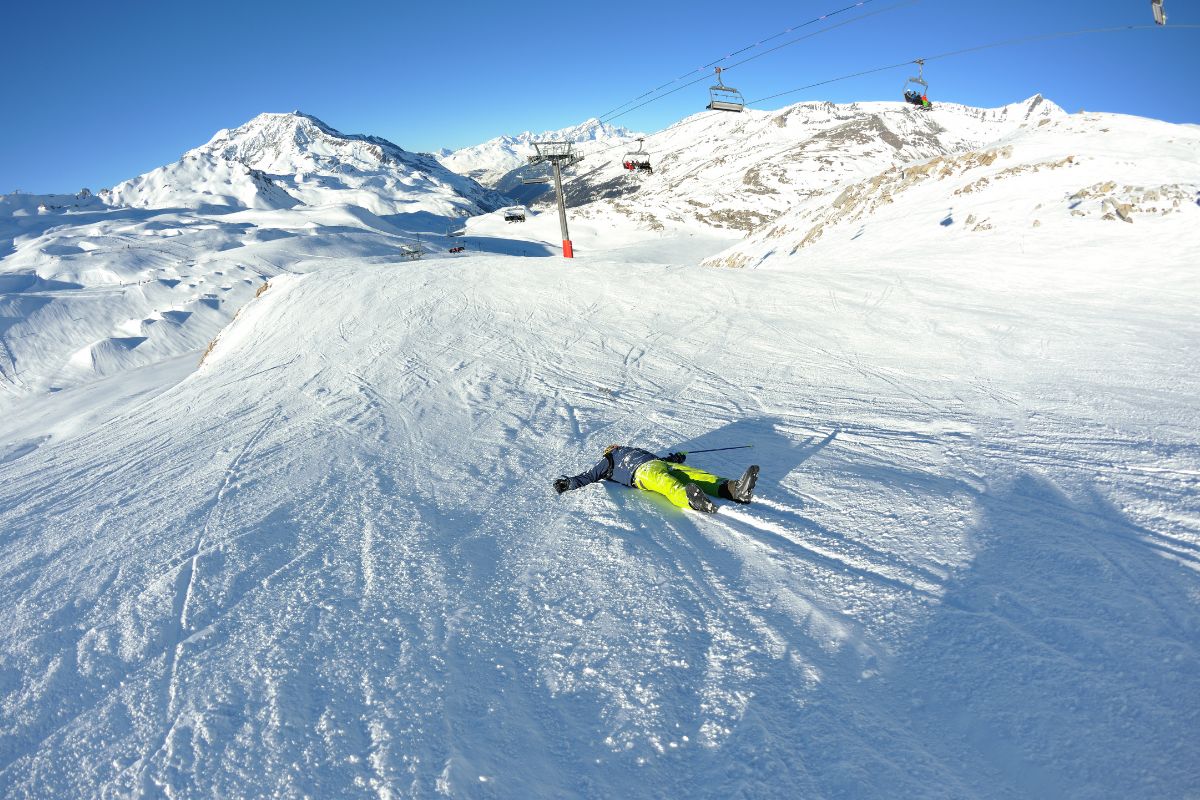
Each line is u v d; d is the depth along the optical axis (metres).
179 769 2.73
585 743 2.67
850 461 6.31
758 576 4.02
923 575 3.83
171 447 9.80
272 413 11.17
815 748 2.52
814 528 4.68
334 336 17.14
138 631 4.02
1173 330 9.79
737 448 7.11
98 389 33.91
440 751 2.68
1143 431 6.26
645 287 18.30
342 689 3.17
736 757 2.52
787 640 3.26
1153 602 3.34
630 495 5.80
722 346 12.65
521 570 4.43
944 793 2.26
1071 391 7.85
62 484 8.62
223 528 5.85
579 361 12.74
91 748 2.95
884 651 3.11
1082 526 4.34
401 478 7.07
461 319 17.25
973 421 7.21
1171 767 2.25
